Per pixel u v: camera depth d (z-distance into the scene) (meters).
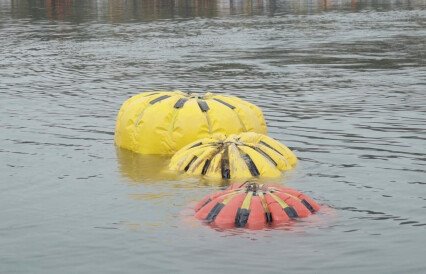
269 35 42.28
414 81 25.58
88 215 11.84
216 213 11.46
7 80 27.16
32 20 54.88
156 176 14.07
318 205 12.05
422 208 11.97
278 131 17.94
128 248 10.41
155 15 58.03
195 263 9.84
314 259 9.90
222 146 14.68
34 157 15.67
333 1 70.81
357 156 15.45
